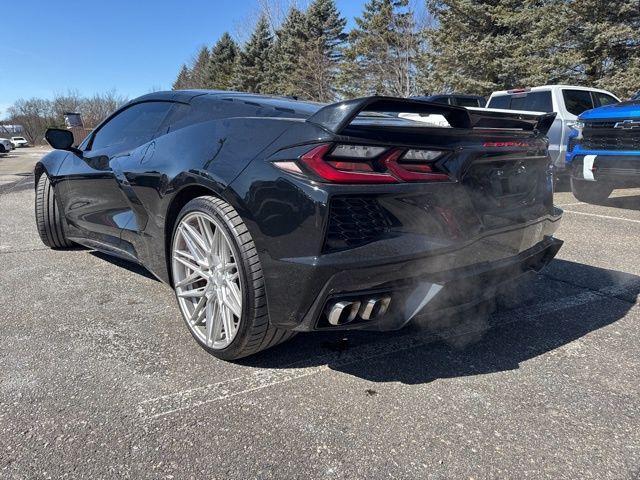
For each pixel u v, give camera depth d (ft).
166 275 8.70
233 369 7.21
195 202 7.40
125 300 10.03
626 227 16.93
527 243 8.17
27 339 8.16
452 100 34.22
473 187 7.03
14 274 11.82
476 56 64.75
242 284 6.64
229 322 7.14
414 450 5.49
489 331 8.61
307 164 6.00
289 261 6.13
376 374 7.12
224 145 7.18
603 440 5.73
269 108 8.10
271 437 5.68
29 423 5.89
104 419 5.97
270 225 6.26
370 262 6.03
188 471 5.14
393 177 6.23
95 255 13.70
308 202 5.98
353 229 6.07
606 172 19.30
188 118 9.16
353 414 6.14
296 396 6.52
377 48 82.23
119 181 9.52
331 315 6.12
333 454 5.41
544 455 5.45
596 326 8.83
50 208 13.41
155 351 7.75
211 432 5.76
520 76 62.90
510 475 5.14
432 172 6.55
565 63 56.29
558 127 25.80
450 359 7.59
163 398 6.43
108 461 5.26
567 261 12.85
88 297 10.21
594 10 54.70
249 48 137.80
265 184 6.34
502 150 7.41
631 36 53.01
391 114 8.75
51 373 7.05
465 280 6.80
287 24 126.41
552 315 9.32
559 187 27.86
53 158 13.10
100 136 11.93
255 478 5.05
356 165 6.06
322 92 102.06
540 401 6.48
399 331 8.60
